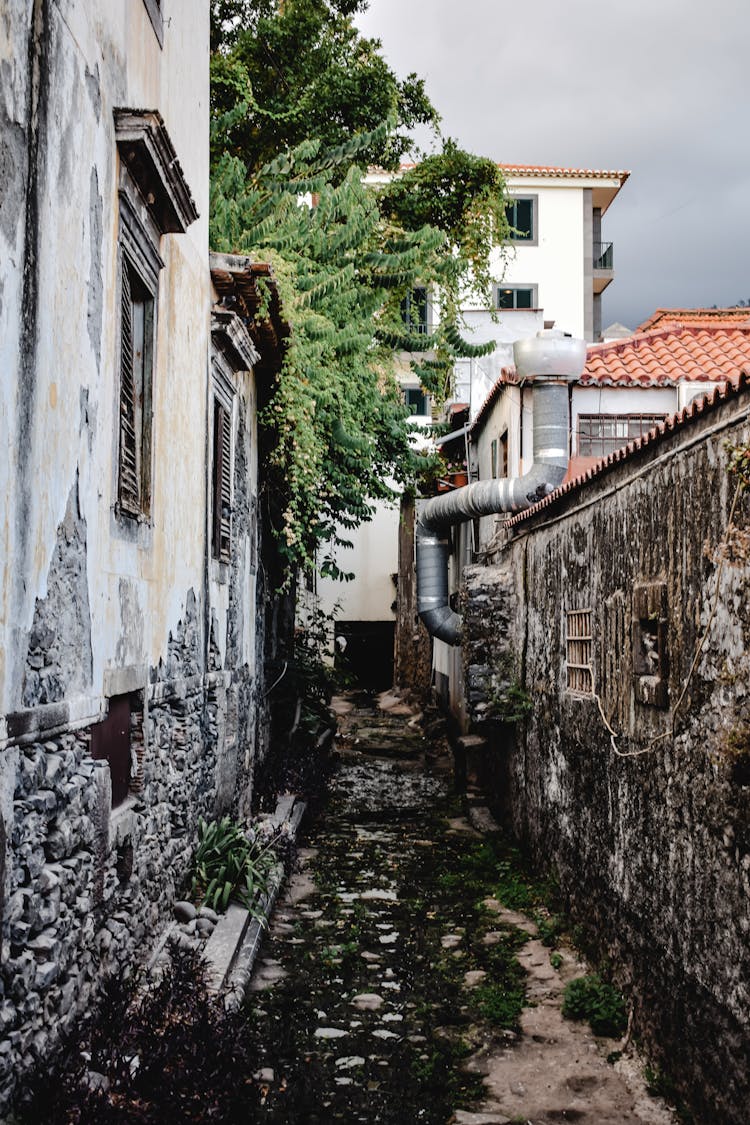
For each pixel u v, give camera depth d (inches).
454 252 717.9
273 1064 256.4
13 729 157.1
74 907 188.9
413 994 307.0
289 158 613.6
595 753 326.3
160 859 282.7
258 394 530.0
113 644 228.4
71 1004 186.5
